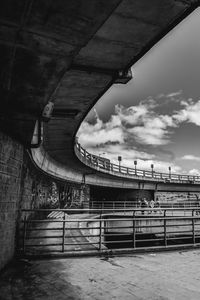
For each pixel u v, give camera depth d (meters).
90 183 37.66
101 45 5.67
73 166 29.17
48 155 20.88
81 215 28.06
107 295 5.52
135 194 48.75
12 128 7.32
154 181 48.56
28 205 14.26
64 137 16.59
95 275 6.89
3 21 3.35
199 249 10.55
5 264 7.41
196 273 7.13
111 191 54.91
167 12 4.70
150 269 7.52
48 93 5.48
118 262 8.32
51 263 8.06
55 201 26.47
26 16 3.27
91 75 7.13
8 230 7.57
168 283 6.30
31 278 6.57
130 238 24.92
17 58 4.21
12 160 7.78
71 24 3.42
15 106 6.17
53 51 4.01
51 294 5.54
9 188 7.52
